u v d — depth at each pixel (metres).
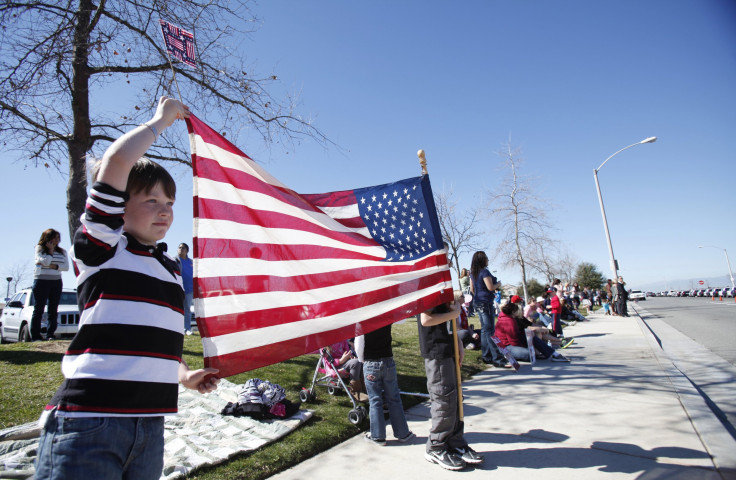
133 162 1.59
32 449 3.43
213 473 3.33
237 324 2.37
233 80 9.16
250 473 3.37
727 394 5.65
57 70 7.86
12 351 6.44
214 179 2.53
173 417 4.43
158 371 1.61
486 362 8.13
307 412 4.66
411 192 3.66
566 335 12.69
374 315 2.99
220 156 2.62
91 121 8.48
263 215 2.71
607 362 7.76
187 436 3.99
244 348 2.35
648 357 8.07
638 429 4.16
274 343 2.46
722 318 18.16
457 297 3.90
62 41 7.49
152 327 1.62
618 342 10.42
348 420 4.58
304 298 2.71
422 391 5.92
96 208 1.49
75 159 8.01
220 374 2.22
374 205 3.59
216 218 2.46
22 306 10.45
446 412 3.54
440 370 3.57
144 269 1.68
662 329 14.45
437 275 3.46
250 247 2.56
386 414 4.95
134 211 1.74
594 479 3.19
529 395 5.63
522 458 3.64
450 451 3.60
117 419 1.47
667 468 3.31
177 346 1.74
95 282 1.58
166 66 8.57
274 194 2.85
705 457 3.46
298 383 5.86
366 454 3.82
